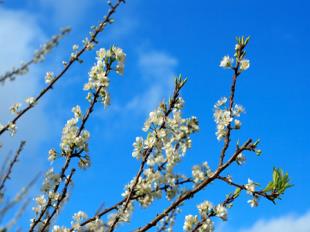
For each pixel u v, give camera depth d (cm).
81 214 162
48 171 166
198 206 163
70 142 168
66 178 165
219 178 156
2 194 117
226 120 159
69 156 168
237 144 154
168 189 160
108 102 171
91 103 171
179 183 161
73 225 160
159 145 160
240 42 162
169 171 160
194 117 162
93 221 161
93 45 189
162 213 155
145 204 160
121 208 160
